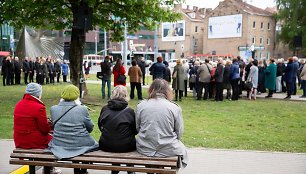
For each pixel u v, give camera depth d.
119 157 5.38
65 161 5.47
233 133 10.38
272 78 19.91
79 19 13.45
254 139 9.66
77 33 16.62
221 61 18.19
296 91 23.39
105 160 5.32
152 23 18.38
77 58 16.77
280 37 71.00
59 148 5.60
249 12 84.81
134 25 18.73
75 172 6.29
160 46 106.62
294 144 9.19
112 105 5.72
